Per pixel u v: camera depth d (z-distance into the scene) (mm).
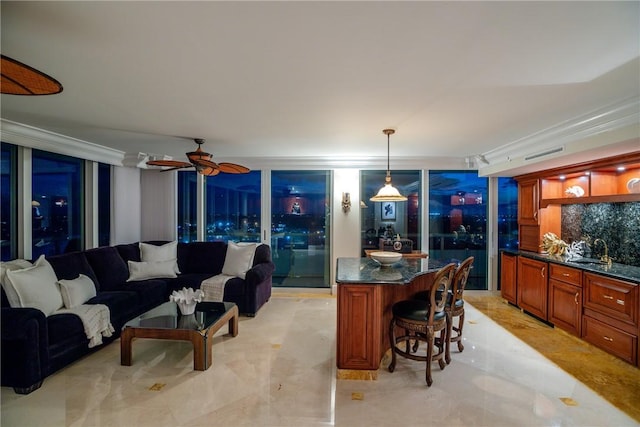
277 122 3223
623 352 2898
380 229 5668
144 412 2211
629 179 3535
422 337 2859
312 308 4656
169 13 1443
